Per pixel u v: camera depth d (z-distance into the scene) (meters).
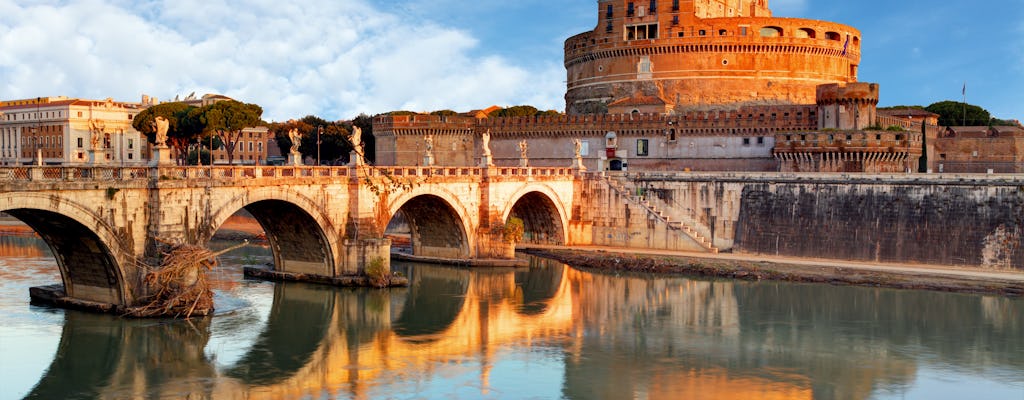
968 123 154.75
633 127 121.75
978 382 49.03
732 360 52.78
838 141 101.19
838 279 78.31
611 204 99.31
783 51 130.75
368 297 68.38
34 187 47.53
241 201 60.25
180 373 47.62
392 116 133.25
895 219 85.50
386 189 72.81
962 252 81.56
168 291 56.06
